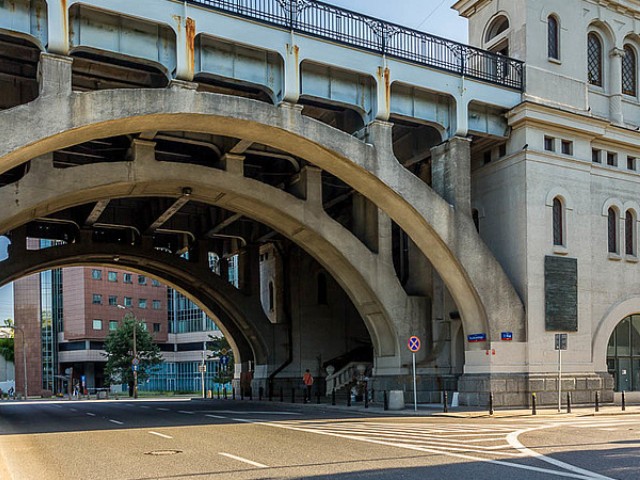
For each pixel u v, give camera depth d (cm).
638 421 2038
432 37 2712
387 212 2712
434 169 2823
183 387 9969
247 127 2308
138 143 2634
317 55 2416
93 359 9094
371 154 2505
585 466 1086
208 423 2109
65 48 1997
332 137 2422
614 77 3238
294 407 3102
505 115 2894
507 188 2902
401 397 2597
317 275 4219
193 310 9981
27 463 1248
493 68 2948
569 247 2895
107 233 4269
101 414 2861
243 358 4597
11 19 1980
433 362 3023
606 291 3038
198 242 4072
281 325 4109
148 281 9925
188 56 2170
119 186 2673
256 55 2361
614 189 3131
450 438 1529
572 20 3084
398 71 2595
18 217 2686
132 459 1269
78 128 2002
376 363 3167
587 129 2980
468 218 2712
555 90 2962
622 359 3105
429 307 3125
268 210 2970
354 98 2559
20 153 1952
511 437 1541
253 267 4138
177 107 2145
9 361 10825
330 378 3919
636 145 3195
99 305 9244
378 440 1497
